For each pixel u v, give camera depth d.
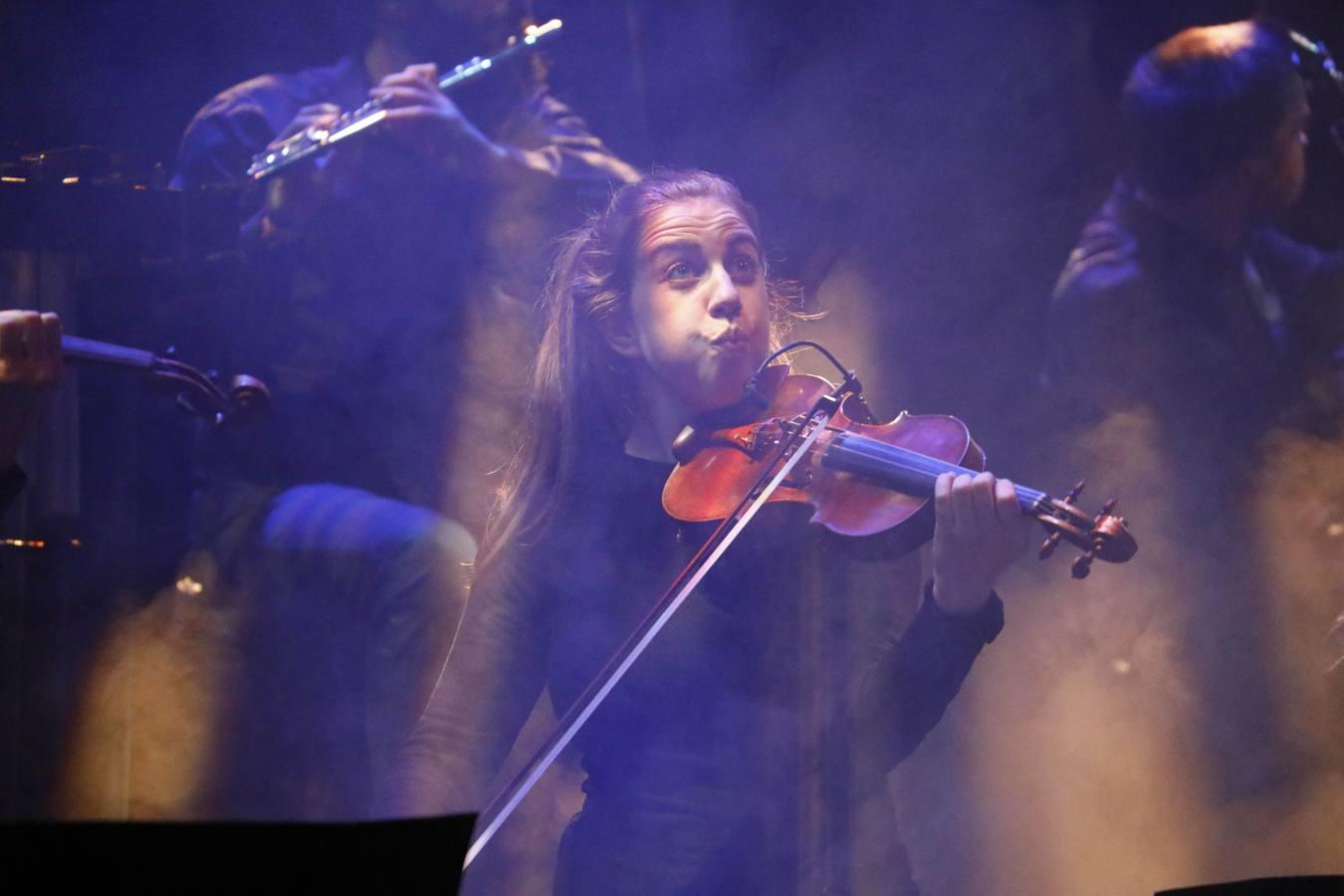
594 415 6.03
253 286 8.16
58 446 8.15
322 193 8.16
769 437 5.73
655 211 5.91
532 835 7.76
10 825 2.81
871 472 5.45
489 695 5.62
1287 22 10.62
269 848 2.93
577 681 5.59
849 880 5.19
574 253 6.19
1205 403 8.25
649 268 5.84
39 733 8.05
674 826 5.20
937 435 5.64
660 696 5.38
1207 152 8.06
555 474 5.98
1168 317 8.26
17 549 7.58
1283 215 9.32
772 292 6.62
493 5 8.69
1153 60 8.39
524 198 8.32
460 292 8.21
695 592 5.47
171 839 2.88
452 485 7.98
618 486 5.87
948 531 5.03
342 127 8.16
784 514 5.50
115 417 8.19
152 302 8.15
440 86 8.22
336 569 7.76
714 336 5.70
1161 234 8.33
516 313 8.22
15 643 8.07
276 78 8.77
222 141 8.51
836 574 5.56
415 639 7.55
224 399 6.86
